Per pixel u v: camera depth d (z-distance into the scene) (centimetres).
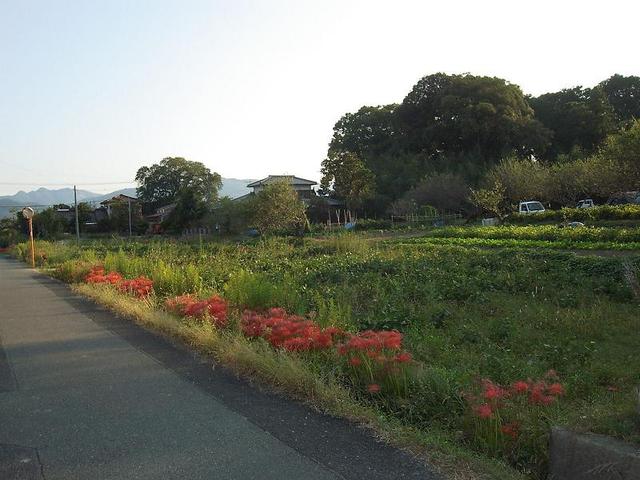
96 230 6869
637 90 7169
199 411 468
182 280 1217
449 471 346
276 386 528
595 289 1048
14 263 3206
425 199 5322
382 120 7719
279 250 2253
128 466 363
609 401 452
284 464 361
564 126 6656
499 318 880
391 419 435
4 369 630
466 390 456
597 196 4428
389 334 561
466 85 6550
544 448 371
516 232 2544
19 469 362
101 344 750
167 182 8581
